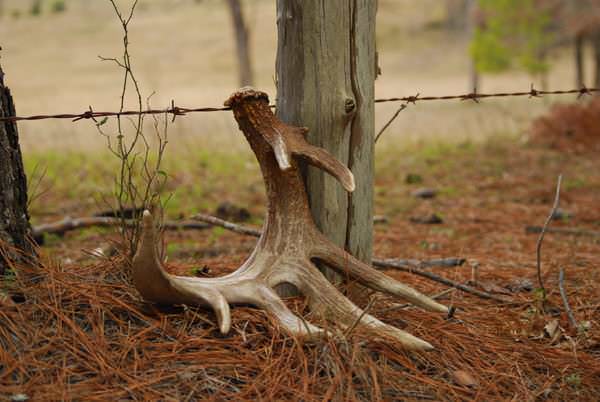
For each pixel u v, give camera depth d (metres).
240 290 4.50
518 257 7.80
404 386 4.16
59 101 42.78
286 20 4.72
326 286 4.56
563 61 57.97
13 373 3.93
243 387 3.98
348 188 4.30
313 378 4.03
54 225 8.84
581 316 5.54
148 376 3.99
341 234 4.99
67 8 85.69
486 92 46.16
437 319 5.06
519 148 18.25
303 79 4.74
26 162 15.52
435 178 14.65
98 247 7.92
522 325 5.28
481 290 6.19
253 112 4.46
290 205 4.74
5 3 93.62
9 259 4.68
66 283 4.67
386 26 74.56
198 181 13.69
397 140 21.06
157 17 79.69
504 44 32.28
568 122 18.34
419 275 6.43
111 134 21.66
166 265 5.52
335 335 4.24
